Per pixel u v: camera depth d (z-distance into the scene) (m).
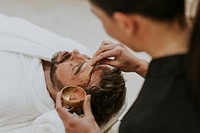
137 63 1.39
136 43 0.82
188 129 0.76
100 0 0.77
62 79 1.53
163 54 0.79
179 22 0.76
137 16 0.75
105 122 1.55
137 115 0.82
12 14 2.94
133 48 0.85
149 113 0.80
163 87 0.80
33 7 3.04
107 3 0.76
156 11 0.74
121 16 0.77
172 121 0.77
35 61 1.66
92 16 3.01
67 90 1.33
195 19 0.71
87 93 1.45
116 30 0.82
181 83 0.78
